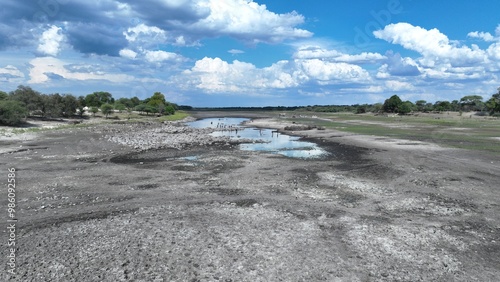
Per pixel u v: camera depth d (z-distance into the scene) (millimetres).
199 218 17062
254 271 11844
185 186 23891
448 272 11977
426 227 16141
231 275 11562
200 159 35844
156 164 32781
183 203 19703
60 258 12586
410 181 25672
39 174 27109
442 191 22844
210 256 12898
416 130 71000
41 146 42250
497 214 18250
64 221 16453
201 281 11172
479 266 12461
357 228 15906
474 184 24594
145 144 48062
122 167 30812
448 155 37281
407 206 19594
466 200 20766
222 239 14469
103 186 23609
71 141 47594
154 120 109000
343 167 31344
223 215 17578
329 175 27766
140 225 15953
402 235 15109
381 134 62250
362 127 81000
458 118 123250
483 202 20375
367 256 13094
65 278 11219
